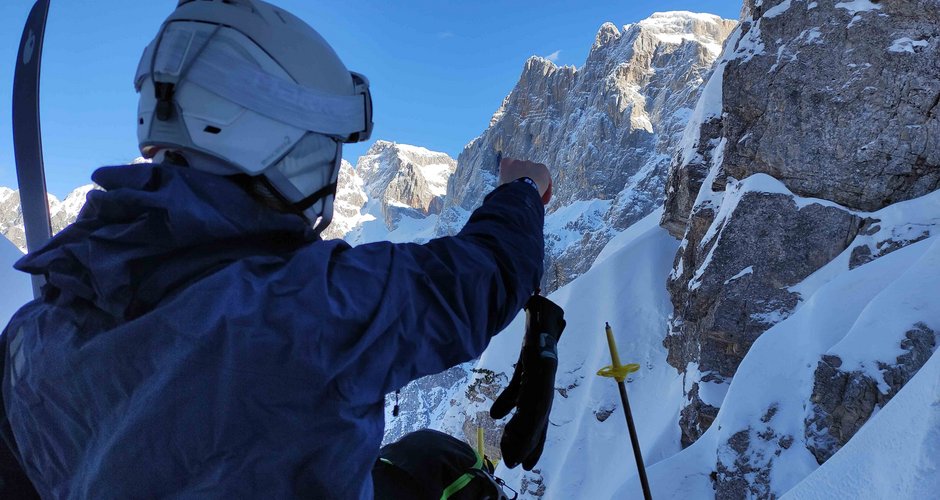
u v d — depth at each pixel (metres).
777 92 18.06
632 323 34.59
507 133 197.12
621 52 169.88
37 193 1.88
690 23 171.25
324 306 0.85
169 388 0.81
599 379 32.22
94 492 0.85
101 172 0.89
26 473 1.04
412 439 1.32
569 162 158.12
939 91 15.77
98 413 0.86
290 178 0.97
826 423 10.34
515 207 1.10
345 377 0.84
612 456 28.03
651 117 151.25
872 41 16.61
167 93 0.91
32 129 1.91
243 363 0.81
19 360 0.98
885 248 15.27
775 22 18.72
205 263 0.87
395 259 0.95
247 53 0.93
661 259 37.81
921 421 3.39
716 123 27.92
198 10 0.96
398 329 0.89
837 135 16.88
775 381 11.93
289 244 0.95
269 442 0.82
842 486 3.77
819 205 17.00
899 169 16.02
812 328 12.21
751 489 11.00
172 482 0.83
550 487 28.58
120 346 0.84
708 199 25.03
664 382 30.31
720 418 12.48
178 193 0.84
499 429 33.78
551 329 1.23
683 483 12.43
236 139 0.91
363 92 1.07
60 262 0.87
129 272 0.83
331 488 0.84
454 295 0.94
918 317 9.53
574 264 113.75
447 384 111.69
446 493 1.22
